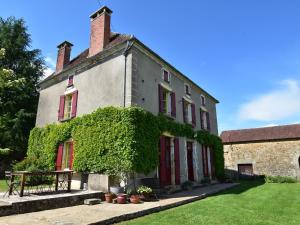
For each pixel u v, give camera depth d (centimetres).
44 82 1443
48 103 1371
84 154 995
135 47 1048
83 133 1032
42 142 1262
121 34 1187
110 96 1030
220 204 791
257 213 661
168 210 699
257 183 1769
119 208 665
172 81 1309
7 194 756
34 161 1141
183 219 576
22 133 1664
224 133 2533
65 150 1157
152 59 1158
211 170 1606
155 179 972
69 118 1168
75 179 1034
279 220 586
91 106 1097
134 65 1014
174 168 1146
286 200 913
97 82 1111
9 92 1719
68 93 1246
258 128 2419
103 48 1141
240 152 2264
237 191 1188
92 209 654
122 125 912
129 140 883
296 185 1578
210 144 1636
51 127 1236
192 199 870
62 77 1331
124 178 871
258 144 2203
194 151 1395
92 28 1239
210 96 1808
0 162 1596
